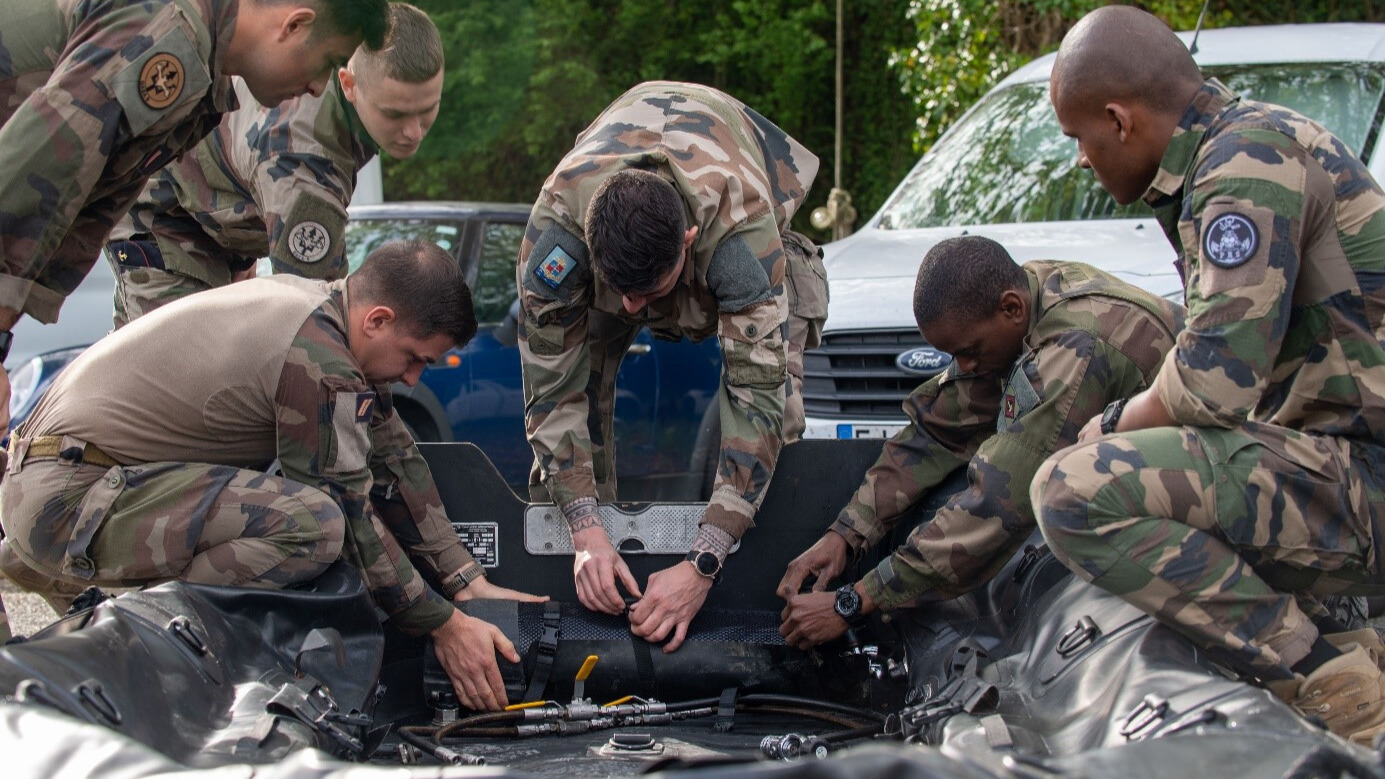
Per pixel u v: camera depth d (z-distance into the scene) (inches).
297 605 97.4
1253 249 87.5
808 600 117.6
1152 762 60.1
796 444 126.3
